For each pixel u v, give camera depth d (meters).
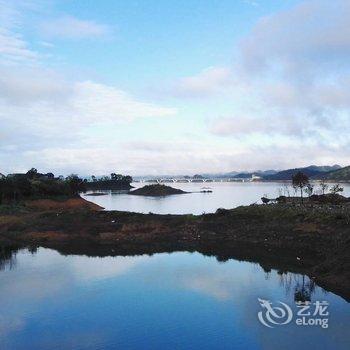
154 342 30.11
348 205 84.88
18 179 144.25
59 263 57.81
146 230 80.69
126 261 58.94
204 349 28.83
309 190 131.25
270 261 56.56
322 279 44.91
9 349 29.23
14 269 53.88
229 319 34.22
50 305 38.50
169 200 182.38
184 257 61.25
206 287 43.91
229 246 68.56
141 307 37.69
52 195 150.12
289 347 28.59
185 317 34.94
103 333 31.88
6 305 38.62
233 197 193.38
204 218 83.62
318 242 62.41
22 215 103.50
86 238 78.12
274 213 78.25
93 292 42.56
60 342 30.30
